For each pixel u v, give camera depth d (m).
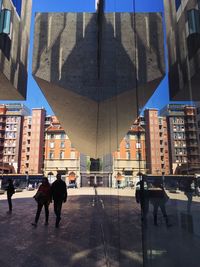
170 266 1.47
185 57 1.46
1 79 8.78
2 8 7.59
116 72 5.64
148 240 1.98
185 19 1.47
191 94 1.33
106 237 5.62
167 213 1.56
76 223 8.27
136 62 3.17
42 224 8.10
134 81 3.45
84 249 5.10
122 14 5.08
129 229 2.68
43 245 5.42
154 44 2.54
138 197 2.45
